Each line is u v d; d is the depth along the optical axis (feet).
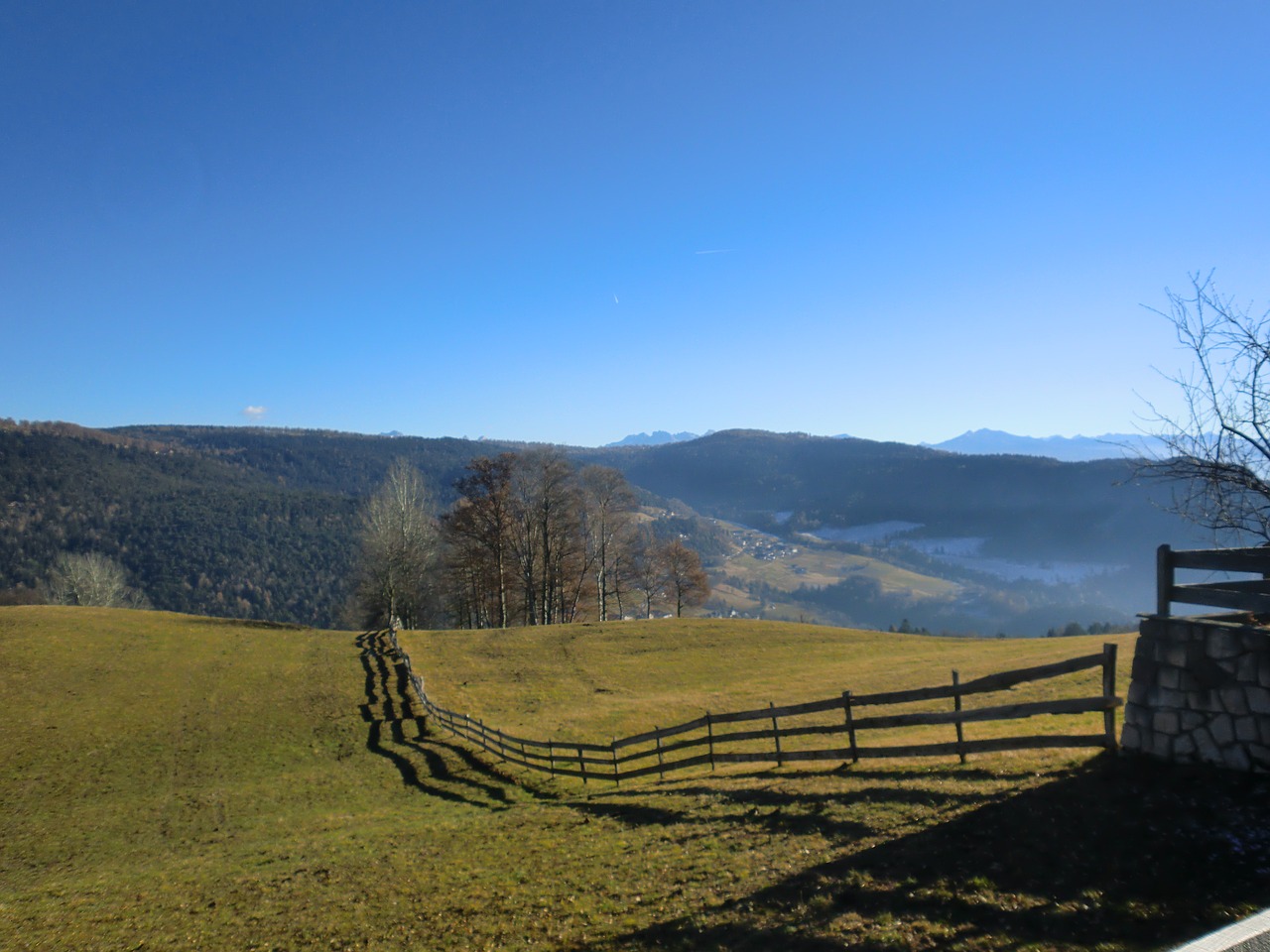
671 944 25.52
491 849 43.73
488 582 198.39
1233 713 26.30
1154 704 29.14
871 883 25.82
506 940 29.55
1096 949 18.79
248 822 66.08
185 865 53.42
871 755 42.60
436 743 86.12
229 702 107.86
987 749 35.78
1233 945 17.01
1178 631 28.53
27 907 46.14
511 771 71.51
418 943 31.19
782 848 32.12
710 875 31.19
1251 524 33.58
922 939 21.27
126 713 102.37
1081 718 57.88
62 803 74.43
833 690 100.58
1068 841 25.02
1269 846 21.52
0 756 86.99
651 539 246.47
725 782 46.93
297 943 33.86
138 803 73.87
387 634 161.27
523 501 193.57
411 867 42.83
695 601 236.84
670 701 102.22
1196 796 25.44
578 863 37.37
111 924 40.96
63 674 117.70
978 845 26.50
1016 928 20.72
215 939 36.29
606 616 232.53
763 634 159.94
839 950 21.76
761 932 24.39
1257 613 27.81
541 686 117.91
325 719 100.12
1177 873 21.52
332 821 61.62
